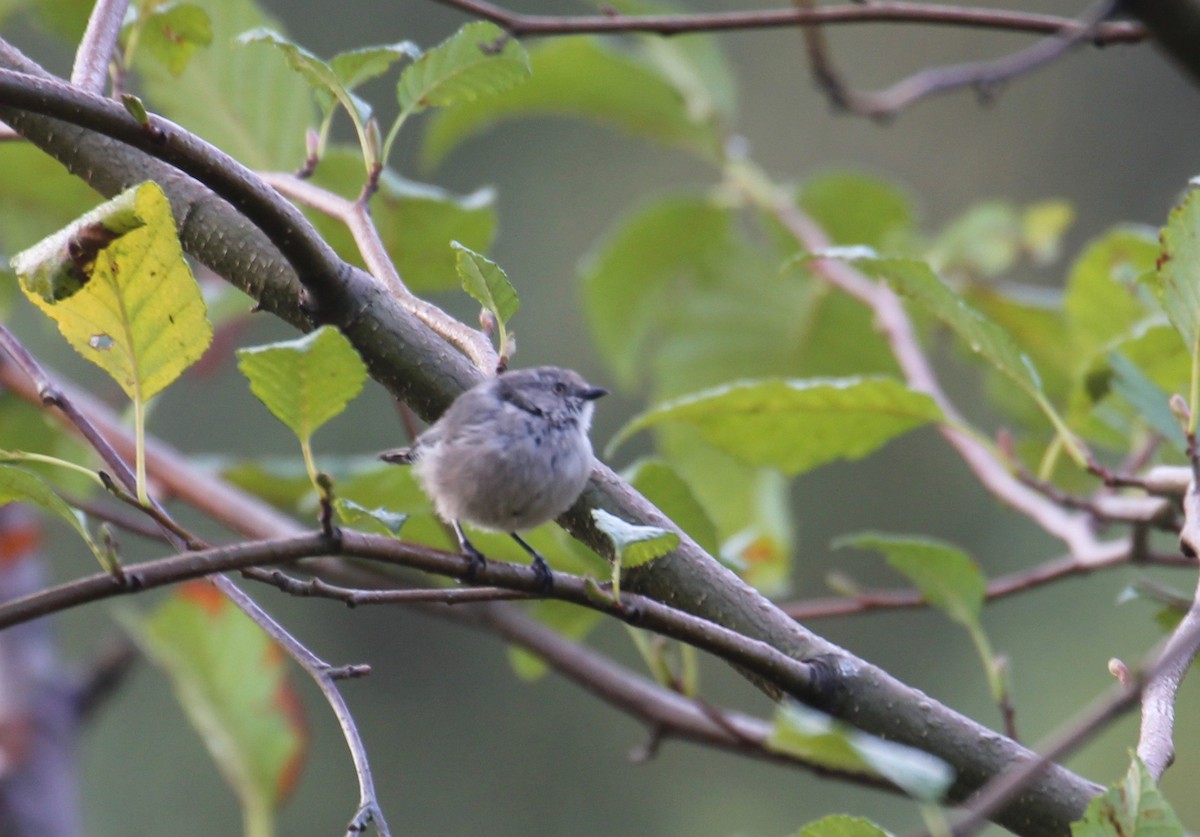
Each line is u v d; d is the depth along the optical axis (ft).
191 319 15.74
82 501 28.71
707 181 82.64
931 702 18.31
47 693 31.58
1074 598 66.08
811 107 84.79
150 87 28.43
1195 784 57.57
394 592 15.98
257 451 71.77
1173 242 20.12
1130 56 85.05
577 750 72.59
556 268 81.05
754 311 41.14
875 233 41.24
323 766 71.77
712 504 37.47
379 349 19.44
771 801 67.87
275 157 28.96
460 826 71.61
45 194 32.81
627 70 37.40
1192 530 19.56
